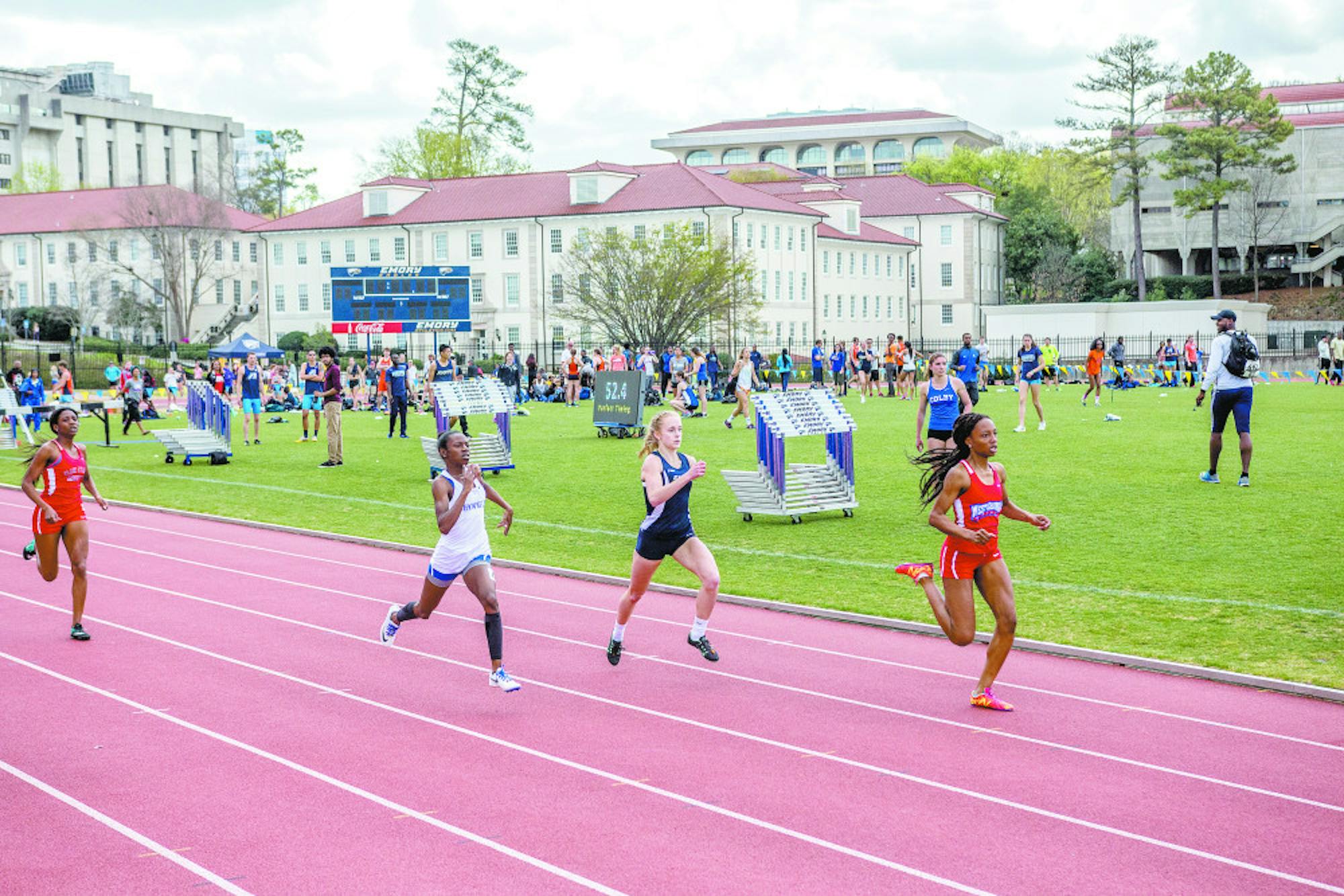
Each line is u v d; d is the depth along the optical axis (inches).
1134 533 647.8
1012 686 414.3
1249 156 3223.4
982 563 380.8
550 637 488.4
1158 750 348.8
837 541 669.9
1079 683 417.1
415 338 3176.7
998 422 1288.1
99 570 636.7
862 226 3752.5
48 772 339.3
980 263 3905.0
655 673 434.0
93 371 2383.1
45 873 274.4
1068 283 3801.7
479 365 2736.2
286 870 274.5
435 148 3831.2
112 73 6781.5
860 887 262.7
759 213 3120.1
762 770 334.6
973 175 4628.4
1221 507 710.5
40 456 484.1
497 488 892.6
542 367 2637.8
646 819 301.1
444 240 3299.7
